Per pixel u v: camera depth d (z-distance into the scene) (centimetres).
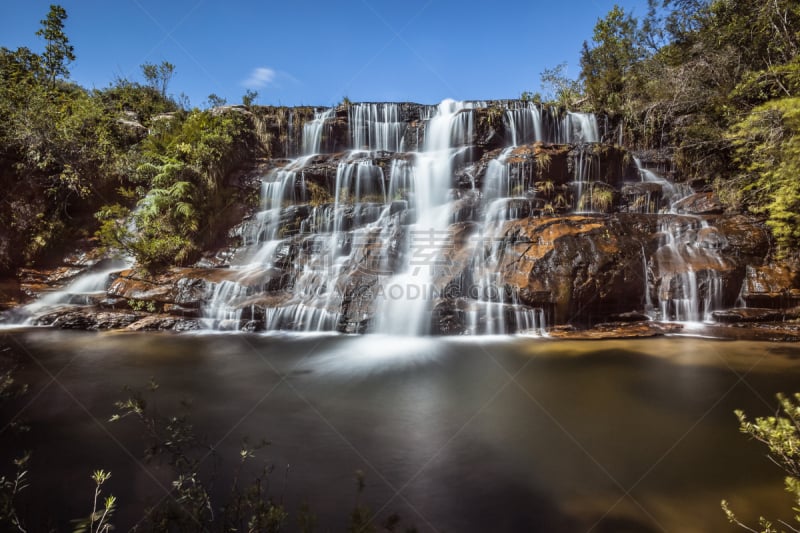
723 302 884
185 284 973
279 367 650
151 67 2061
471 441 415
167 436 408
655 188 1238
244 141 1527
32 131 1205
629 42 1962
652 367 630
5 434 415
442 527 290
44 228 1200
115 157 1333
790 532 276
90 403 499
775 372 601
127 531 271
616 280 877
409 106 1725
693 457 379
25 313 925
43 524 279
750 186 1015
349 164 1393
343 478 348
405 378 600
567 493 329
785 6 1166
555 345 756
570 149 1317
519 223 1006
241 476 346
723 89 1312
